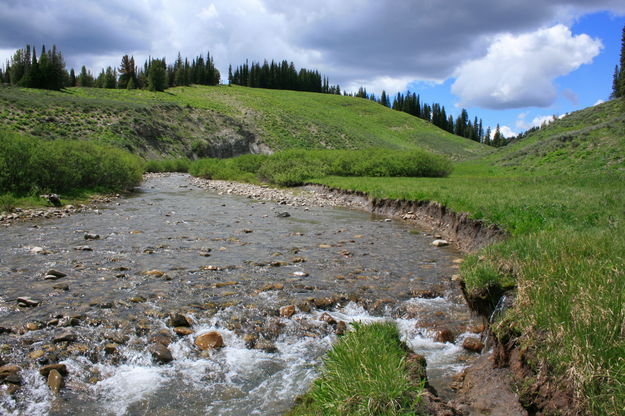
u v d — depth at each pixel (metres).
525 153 50.84
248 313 6.83
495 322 5.04
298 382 4.92
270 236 13.88
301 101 141.50
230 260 10.38
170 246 11.75
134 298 7.26
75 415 4.18
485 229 11.91
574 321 3.80
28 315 6.36
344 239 13.66
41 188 19.83
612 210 10.34
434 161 38.28
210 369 5.19
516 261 6.11
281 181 35.38
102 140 55.44
